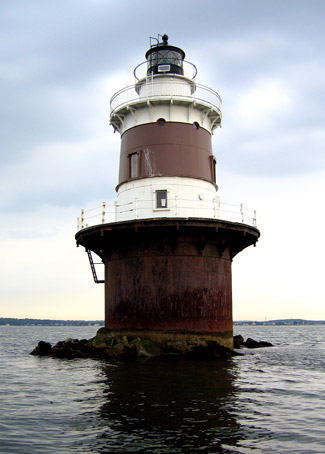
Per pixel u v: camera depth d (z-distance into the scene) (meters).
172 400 11.77
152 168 22.67
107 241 22.19
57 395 12.90
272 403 11.80
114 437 8.98
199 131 23.69
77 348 22.59
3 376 16.69
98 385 13.90
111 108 24.58
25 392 13.50
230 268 23.12
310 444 8.67
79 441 8.80
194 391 12.86
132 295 21.20
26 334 81.00
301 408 11.38
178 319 20.47
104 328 22.92
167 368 16.88
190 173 22.73
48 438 9.01
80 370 17.20
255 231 22.62
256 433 9.25
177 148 22.84
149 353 20.05
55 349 23.84
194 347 19.98
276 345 37.19
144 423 9.81
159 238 20.98
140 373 15.80
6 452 8.25
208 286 21.20
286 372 17.67
